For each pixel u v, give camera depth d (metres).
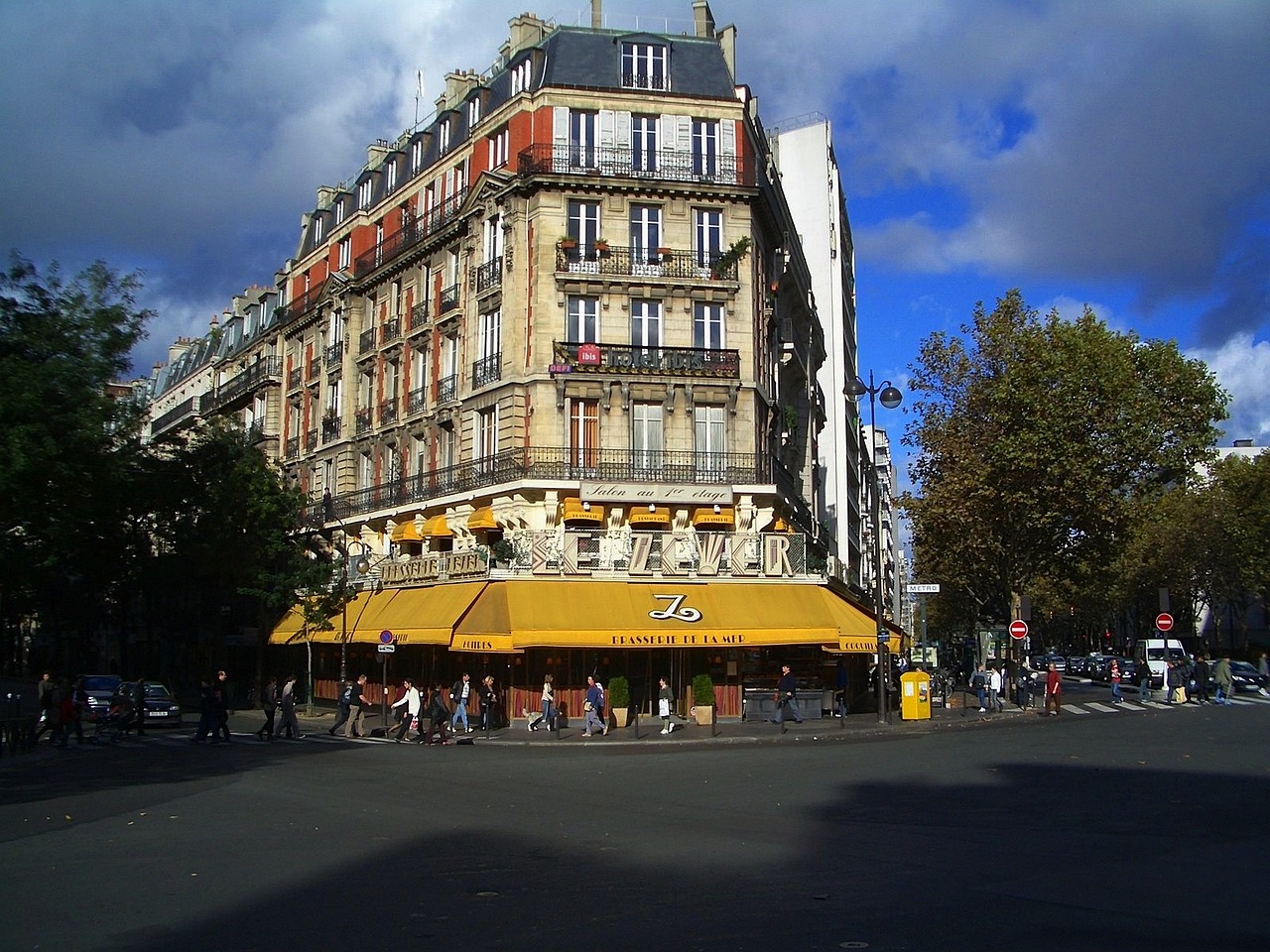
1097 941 8.48
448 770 23.95
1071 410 46.69
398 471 47.25
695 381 39.38
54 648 82.19
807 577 39.22
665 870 11.66
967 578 55.72
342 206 58.09
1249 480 64.38
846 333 80.19
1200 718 34.91
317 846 13.63
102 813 16.97
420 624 38.94
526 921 9.38
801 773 21.45
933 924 9.05
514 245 40.19
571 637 34.75
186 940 8.87
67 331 34.16
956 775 20.27
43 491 33.03
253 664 61.06
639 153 40.72
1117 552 50.12
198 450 50.25
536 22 46.44
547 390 38.75
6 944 8.79
